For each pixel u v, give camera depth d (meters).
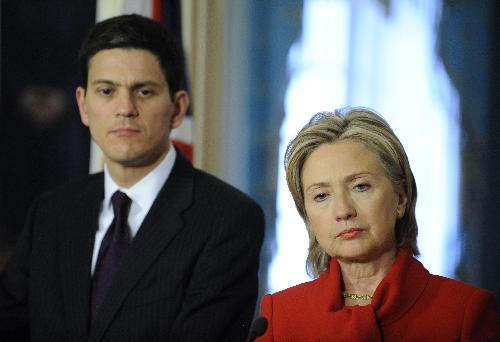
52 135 16.75
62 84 16.77
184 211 9.00
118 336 8.54
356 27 17.91
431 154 18.08
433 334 6.60
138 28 9.05
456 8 18.14
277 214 17.30
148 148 9.03
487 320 6.63
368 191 6.64
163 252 8.78
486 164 18.06
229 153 17.11
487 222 18.05
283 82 17.50
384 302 6.71
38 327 9.00
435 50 18.12
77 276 8.98
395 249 6.96
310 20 17.77
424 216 18.03
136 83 8.97
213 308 8.57
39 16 16.72
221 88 16.98
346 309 6.77
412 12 18.08
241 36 17.23
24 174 16.64
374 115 6.79
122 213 9.12
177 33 14.73
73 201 9.51
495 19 18.08
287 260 17.27
